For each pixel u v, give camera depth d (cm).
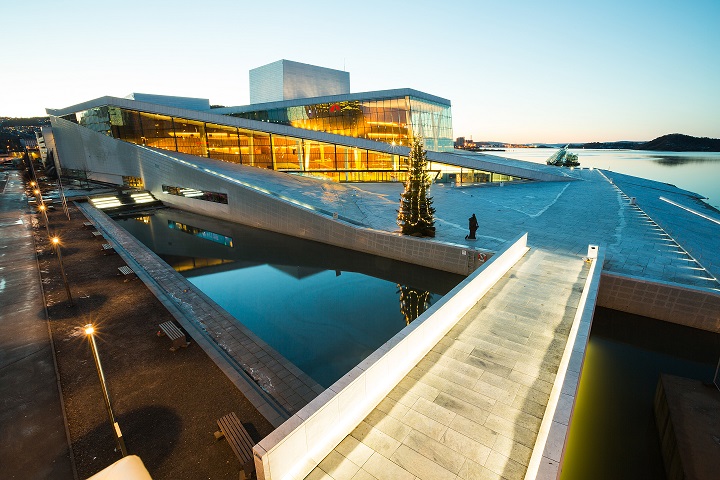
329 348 1322
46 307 1409
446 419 673
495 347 902
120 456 730
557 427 576
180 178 3688
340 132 4697
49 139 6888
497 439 627
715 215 3120
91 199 3978
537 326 999
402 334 822
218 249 2577
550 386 758
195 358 1066
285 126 4488
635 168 11312
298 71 5672
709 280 1415
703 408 834
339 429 639
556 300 1159
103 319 1311
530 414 682
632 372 1220
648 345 1388
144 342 1154
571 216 2569
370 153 4466
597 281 1250
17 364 1052
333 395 624
